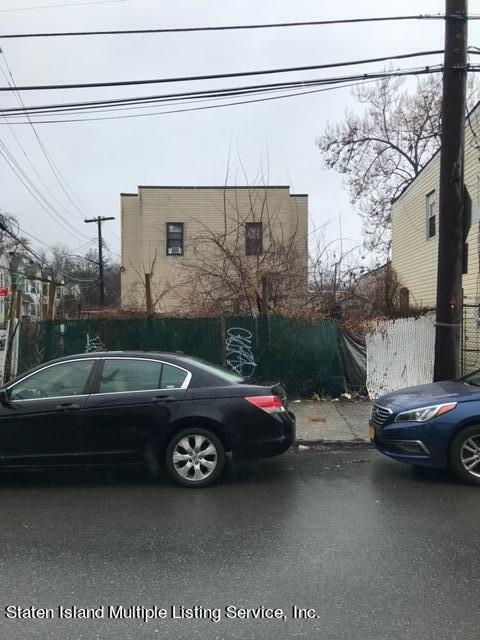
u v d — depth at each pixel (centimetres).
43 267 4328
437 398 632
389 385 1137
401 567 400
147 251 2525
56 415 605
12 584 380
